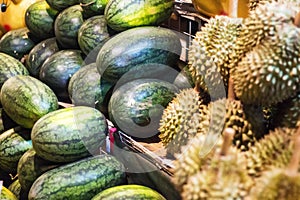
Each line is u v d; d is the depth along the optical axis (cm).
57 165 150
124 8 148
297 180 67
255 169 78
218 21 107
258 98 89
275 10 89
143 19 150
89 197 140
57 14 202
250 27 93
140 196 127
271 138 81
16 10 228
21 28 224
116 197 128
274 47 85
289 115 90
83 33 166
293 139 78
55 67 180
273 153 78
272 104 92
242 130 92
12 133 176
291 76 85
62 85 179
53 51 195
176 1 163
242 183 73
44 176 144
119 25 150
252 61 87
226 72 103
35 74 197
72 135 143
